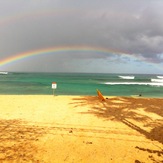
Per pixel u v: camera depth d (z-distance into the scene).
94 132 9.80
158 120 12.47
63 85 50.84
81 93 32.25
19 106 15.98
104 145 8.17
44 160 6.65
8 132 9.42
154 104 18.11
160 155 7.34
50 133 9.45
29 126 10.50
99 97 20.78
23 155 6.96
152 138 9.14
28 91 34.41
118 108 15.90
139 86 50.84
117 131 10.06
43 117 12.51
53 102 18.09
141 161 6.80
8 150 7.34
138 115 13.68
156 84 59.28
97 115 13.34
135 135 9.51
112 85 52.75
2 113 13.38
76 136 9.15
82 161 6.69
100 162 6.66
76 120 11.95
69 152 7.37
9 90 35.94
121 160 6.84
